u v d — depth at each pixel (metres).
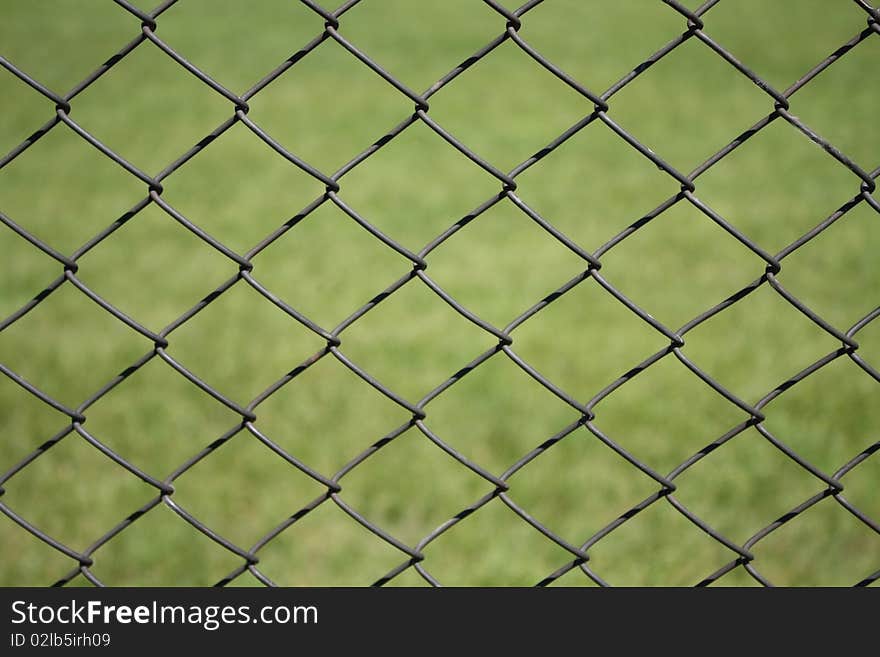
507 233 10.21
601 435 2.59
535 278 8.98
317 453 6.00
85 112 14.80
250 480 5.71
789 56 18.11
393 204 11.14
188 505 5.45
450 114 15.03
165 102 15.45
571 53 18.56
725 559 5.00
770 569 4.92
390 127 14.45
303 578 4.93
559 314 8.13
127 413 6.39
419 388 6.86
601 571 4.91
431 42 19.62
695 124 14.18
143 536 5.16
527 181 11.91
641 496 5.54
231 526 5.31
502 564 5.00
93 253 9.60
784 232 9.93
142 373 7.01
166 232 10.23
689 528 5.25
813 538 5.13
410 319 8.05
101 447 2.66
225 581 2.79
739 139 2.32
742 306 8.19
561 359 7.28
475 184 11.82
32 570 4.84
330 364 7.23
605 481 5.68
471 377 7.02
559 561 5.03
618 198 11.24
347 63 18.14
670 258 9.37
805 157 12.55
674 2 2.23
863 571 4.91
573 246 2.43
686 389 6.75
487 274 9.09
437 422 6.41
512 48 19.03
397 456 6.00
